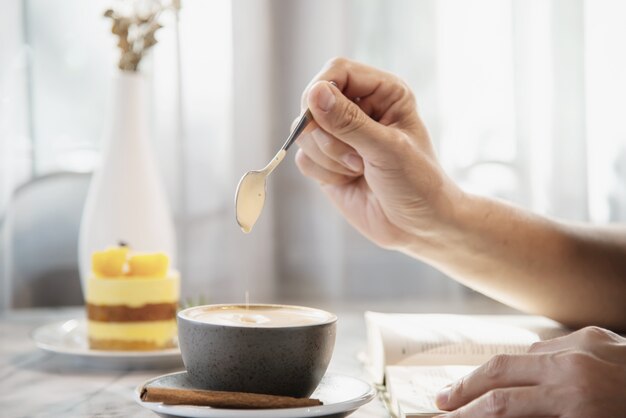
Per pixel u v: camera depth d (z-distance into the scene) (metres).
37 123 2.11
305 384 0.85
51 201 2.12
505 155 2.24
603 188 2.26
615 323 1.19
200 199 2.13
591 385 0.80
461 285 2.22
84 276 1.28
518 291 1.18
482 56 2.22
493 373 0.83
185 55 2.11
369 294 2.22
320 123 0.99
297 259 2.19
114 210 1.26
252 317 0.87
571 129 2.23
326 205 2.19
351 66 1.08
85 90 2.13
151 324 1.13
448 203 1.11
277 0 2.14
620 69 2.23
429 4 2.20
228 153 2.14
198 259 2.14
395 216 1.11
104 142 1.29
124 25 1.30
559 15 2.22
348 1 2.17
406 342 1.01
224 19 2.12
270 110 2.16
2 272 2.07
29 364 1.11
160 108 2.10
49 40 2.11
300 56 2.16
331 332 0.86
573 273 1.17
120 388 1.01
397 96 1.08
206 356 0.84
